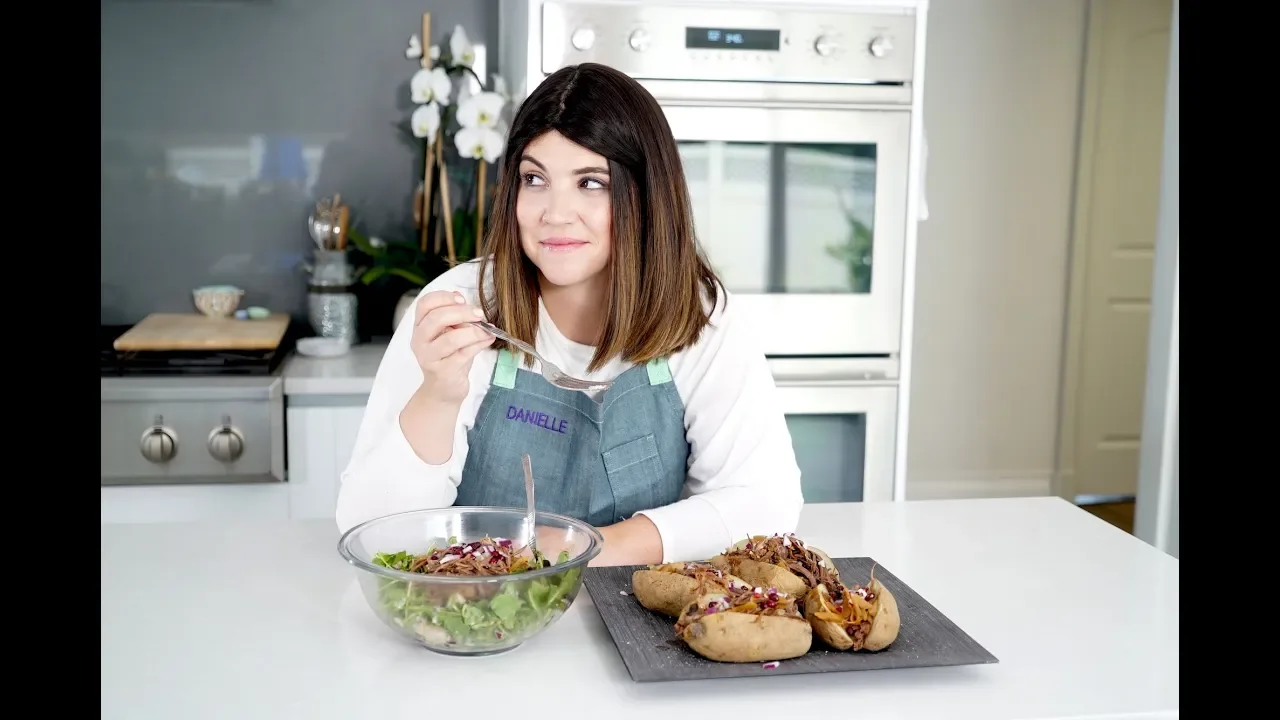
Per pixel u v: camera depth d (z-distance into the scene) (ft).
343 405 7.86
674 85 7.73
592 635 3.28
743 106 7.77
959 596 3.71
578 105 4.13
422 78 8.68
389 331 9.59
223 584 3.70
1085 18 11.75
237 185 9.32
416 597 2.96
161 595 3.58
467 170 9.45
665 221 4.34
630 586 3.55
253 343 7.91
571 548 3.43
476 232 9.01
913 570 3.98
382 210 9.52
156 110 9.14
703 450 4.57
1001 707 2.82
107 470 7.50
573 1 7.54
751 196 7.89
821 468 8.35
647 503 4.64
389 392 4.35
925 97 11.58
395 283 9.53
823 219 8.03
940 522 4.63
